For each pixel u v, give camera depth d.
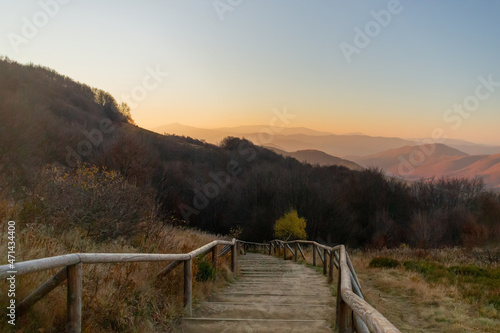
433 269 13.22
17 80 40.69
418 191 57.38
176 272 6.66
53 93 53.34
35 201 8.20
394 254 22.22
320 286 9.74
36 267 2.87
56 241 6.64
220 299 7.57
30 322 3.45
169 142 65.06
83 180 9.57
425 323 7.30
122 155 26.25
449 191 54.84
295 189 52.84
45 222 7.65
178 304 5.90
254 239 52.53
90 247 7.33
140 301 5.04
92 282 4.68
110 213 8.95
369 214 53.97
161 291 5.96
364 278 12.58
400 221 53.25
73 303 3.44
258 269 14.28
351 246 49.94
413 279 11.31
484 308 8.16
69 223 8.18
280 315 6.17
